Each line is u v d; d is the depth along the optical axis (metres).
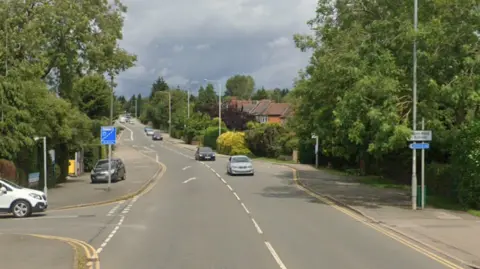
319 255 12.59
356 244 14.20
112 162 38.38
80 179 41.53
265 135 68.44
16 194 21.08
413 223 18.14
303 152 58.59
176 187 34.56
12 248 13.19
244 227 17.38
